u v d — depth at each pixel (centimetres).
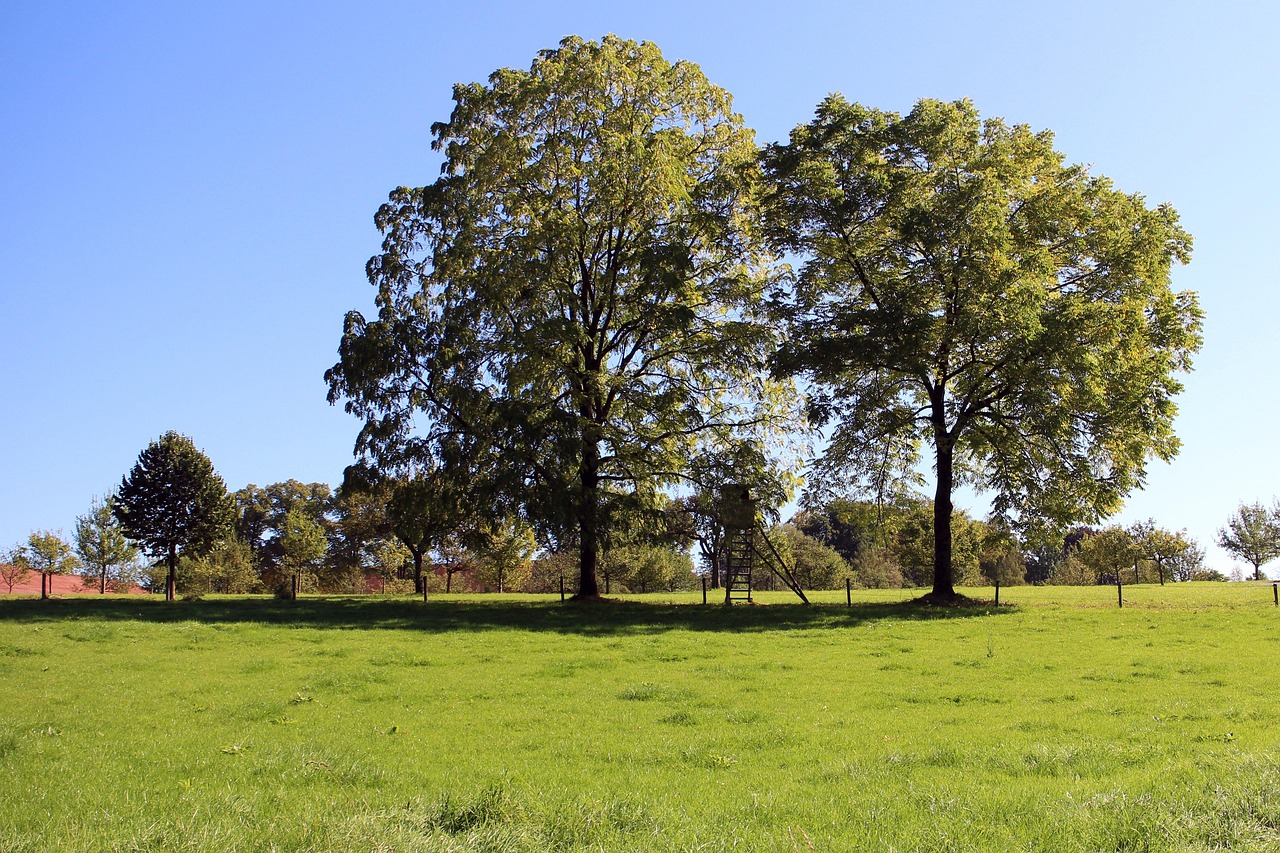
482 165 3866
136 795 966
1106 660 2142
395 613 3488
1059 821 816
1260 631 2661
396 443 3825
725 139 4172
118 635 2659
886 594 5028
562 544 3644
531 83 3922
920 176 3681
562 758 1208
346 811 861
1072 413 3531
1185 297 3725
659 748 1251
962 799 898
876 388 3756
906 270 3797
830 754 1203
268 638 2664
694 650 2441
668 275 3609
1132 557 7100
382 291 4050
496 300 3766
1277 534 8056
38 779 1050
